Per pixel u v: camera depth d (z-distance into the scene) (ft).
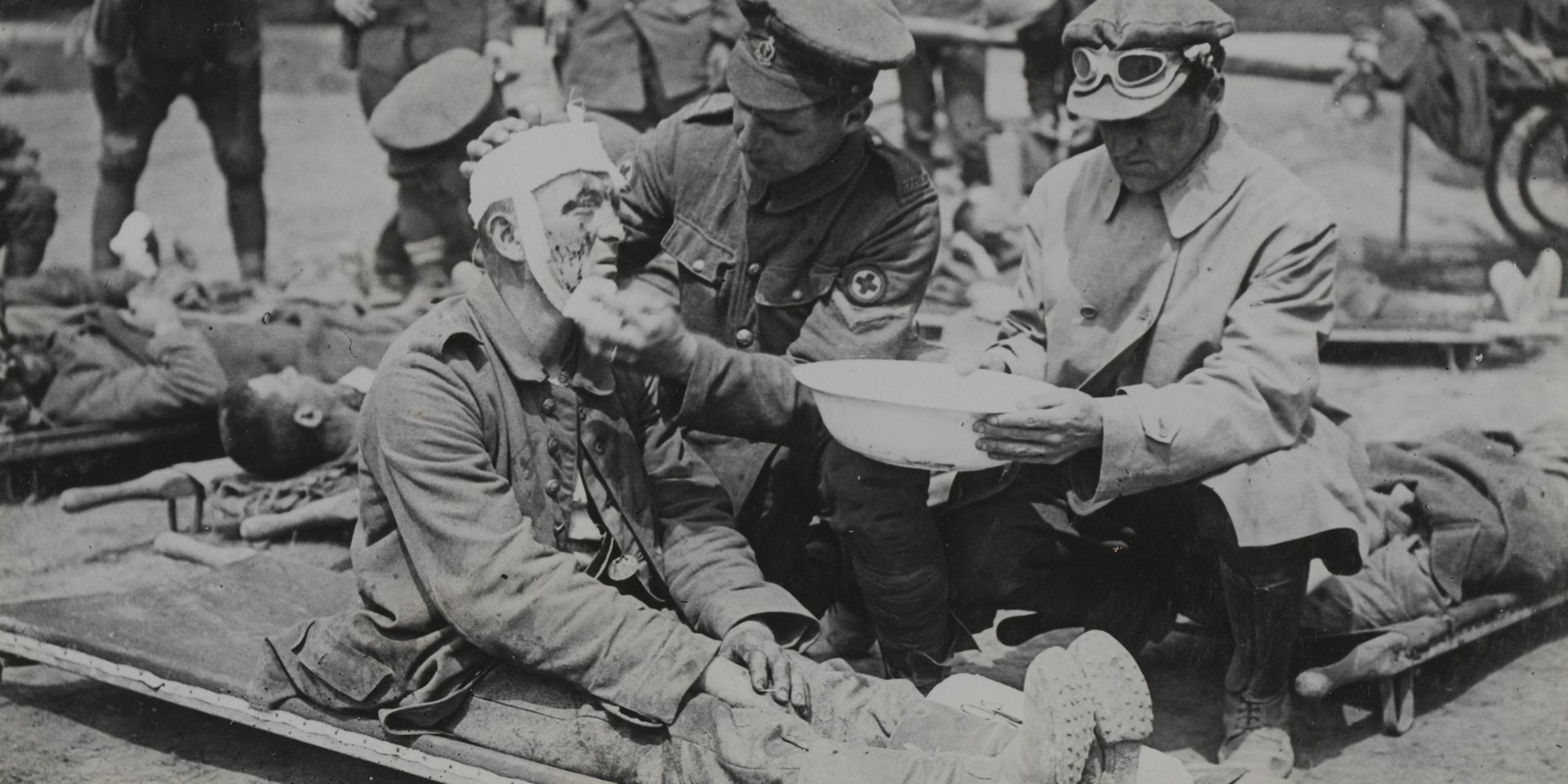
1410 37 25.58
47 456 17.70
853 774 8.95
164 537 16.25
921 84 26.50
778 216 12.12
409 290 23.68
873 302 12.10
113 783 11.51
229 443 16.33
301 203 30.86
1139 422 10.82
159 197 31.42
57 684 13.42
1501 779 11.43
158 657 11.62
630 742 9.82
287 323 19.25
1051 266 12.29
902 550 11.38
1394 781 11.48
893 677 12.06
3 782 11.44
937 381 11.43
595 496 10.63
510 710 10.19
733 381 11.00
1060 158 25.98
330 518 15.94
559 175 10.17
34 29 39.17
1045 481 12.00
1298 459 11.14
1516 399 19.95
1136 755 8.43
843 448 11.26
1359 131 32.09
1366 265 25.14
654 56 23.57
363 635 10.48
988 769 8.59
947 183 26.63
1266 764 11.37
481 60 23.58
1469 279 24.67
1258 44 30.63
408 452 10.03
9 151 22.71
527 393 10.49
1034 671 8.30
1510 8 25.38
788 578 12.34
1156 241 11.72
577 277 10.34
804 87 11.21
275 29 45.39
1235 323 11.30
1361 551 11.27
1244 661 11.71
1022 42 25.63
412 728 10.36
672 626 10.07
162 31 23.36
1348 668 11.83
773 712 9.64
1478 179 30.07
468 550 9.89
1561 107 25.57
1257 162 11.56
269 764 11.87
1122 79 11.03
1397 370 21.81
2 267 23.18
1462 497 13.41
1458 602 13.05
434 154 23.07
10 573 15.64
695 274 12.46
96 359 18.21
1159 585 12.52
